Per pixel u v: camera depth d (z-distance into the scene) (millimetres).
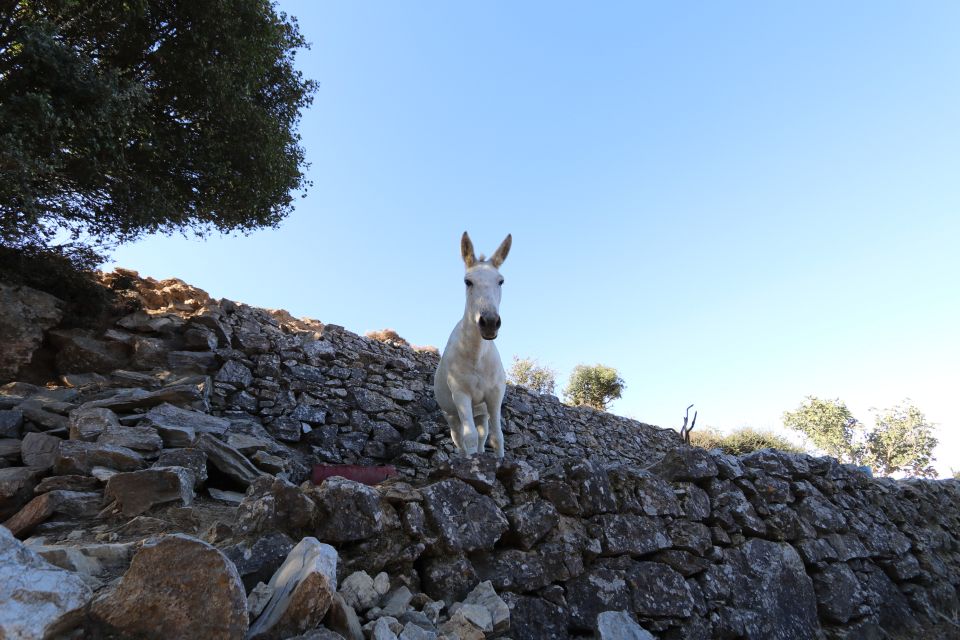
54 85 4012
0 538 1312
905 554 4484
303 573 1607
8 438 3238
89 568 1701
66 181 4922
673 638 2734
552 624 2371
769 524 3590
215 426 3840
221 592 1401
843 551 3871
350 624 1669
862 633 3506
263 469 3627
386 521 2188
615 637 2242
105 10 4719
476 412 3672
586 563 2688
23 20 4254
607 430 8914
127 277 5926
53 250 5227
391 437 5676
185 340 5133
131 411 3707
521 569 2426
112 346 4871
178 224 6086
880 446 19031
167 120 5621
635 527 2914
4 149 3557
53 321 4703
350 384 5676
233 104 5492
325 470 3971
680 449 3480
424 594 2107
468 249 3502
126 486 2514
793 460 4191
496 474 2717
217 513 2598
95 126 4219
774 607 3207
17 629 1144
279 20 6270
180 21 5137
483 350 3285
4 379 4242
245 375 5008
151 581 1396
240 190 6027
